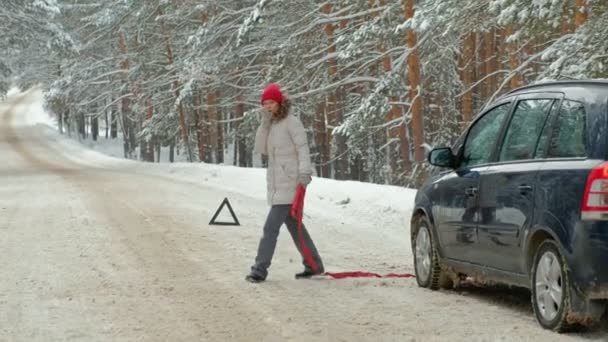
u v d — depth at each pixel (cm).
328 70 4700
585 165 821
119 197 2822
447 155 1088
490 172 989
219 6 5450
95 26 7800
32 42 6031
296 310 995
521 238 905
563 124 888
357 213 2250
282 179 1209
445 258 1098
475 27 3041
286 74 4709
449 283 1131
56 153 8638
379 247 1627
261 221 2070
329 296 1084
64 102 8431
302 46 4641
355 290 1131
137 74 7006
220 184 3584
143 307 1030
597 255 791
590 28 2316
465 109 4512
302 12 4725
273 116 1212
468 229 1025
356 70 4334
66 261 1434
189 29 6372
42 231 1881
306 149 1202
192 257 1465
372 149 5628
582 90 880
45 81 9700
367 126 4016
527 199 895
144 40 6831
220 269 1330
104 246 1620
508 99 1027
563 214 829
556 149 884
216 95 6606
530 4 2552
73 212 2309
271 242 1208
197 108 6619
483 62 4747
